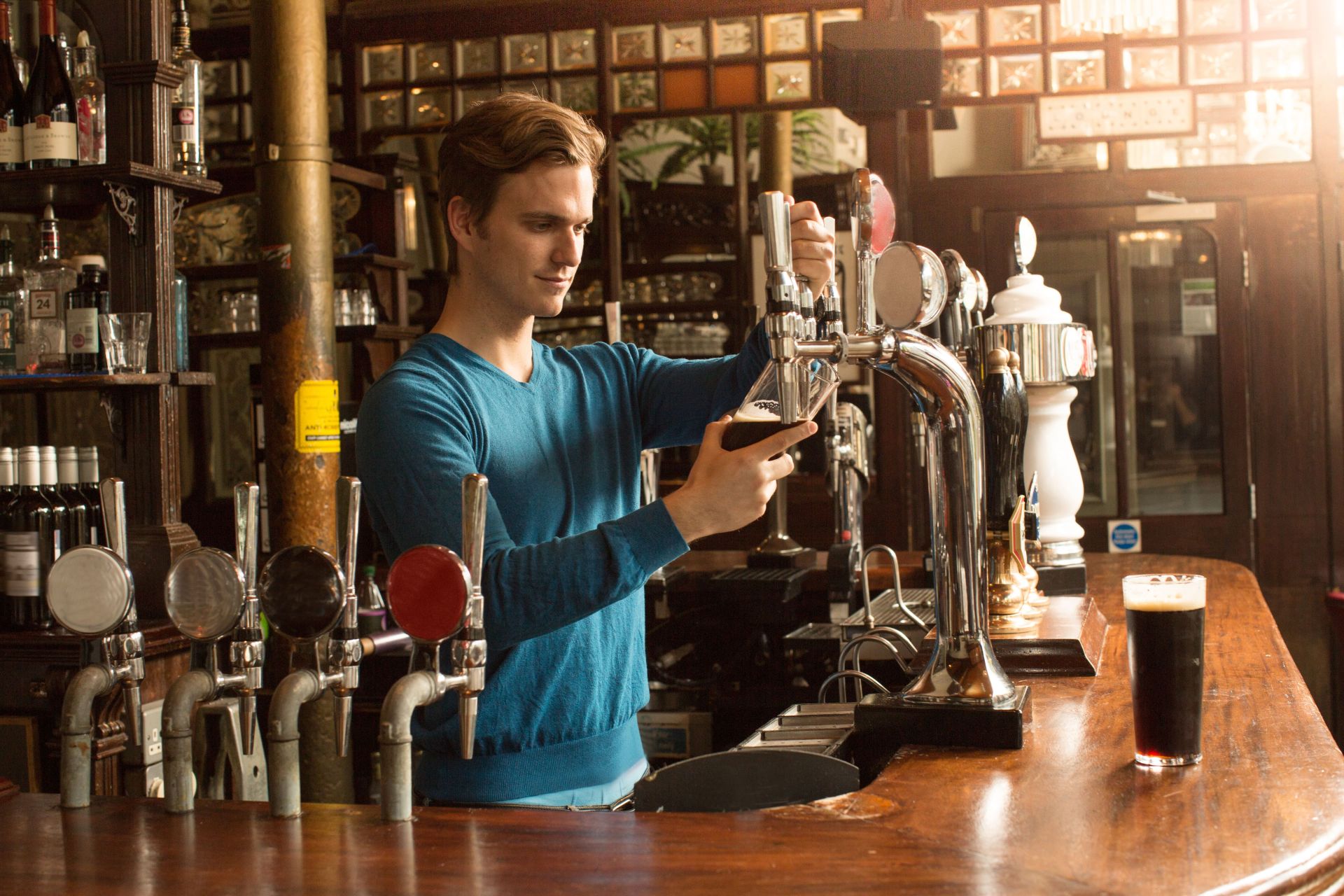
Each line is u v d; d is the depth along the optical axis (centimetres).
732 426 140
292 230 371
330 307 379
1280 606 486
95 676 126
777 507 323
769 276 129
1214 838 103
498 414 161
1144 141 487
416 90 491
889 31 310
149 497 305
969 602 139
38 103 306
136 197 307
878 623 229
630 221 596
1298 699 152
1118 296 492
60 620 126
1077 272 495
